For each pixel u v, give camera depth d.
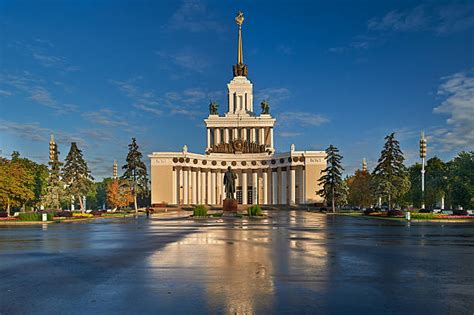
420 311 9.60
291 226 39.81
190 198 125.56
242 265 15.70
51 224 47.69
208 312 9.54
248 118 148.25
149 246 22.28
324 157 118.94
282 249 20.67
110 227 40.16
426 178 95.50
